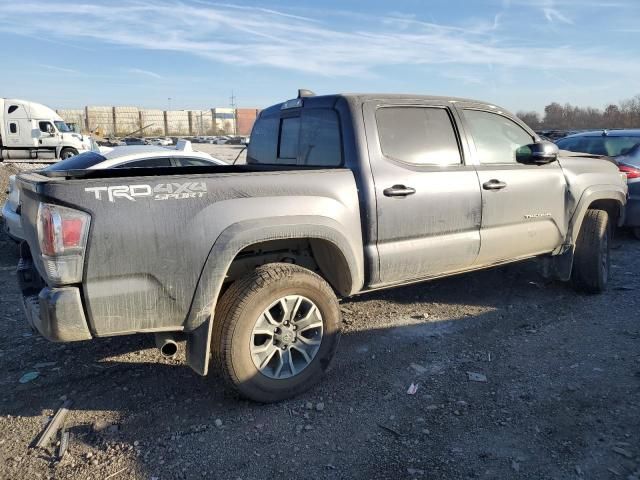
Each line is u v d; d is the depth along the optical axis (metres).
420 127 4.26
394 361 4.13
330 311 3.65
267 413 3.42
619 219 5.85
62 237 2.84
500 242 4.66
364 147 3.90
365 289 4.00
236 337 3.31
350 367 4.04
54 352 4.37
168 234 3.08
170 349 3.31
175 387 3.78
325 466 2.89
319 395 3.64
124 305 3.03
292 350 3.60
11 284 6.34
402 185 3.98
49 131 26.97
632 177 8.12
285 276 3.44
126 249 2.99
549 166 5.07
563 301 5.40
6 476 2.84
